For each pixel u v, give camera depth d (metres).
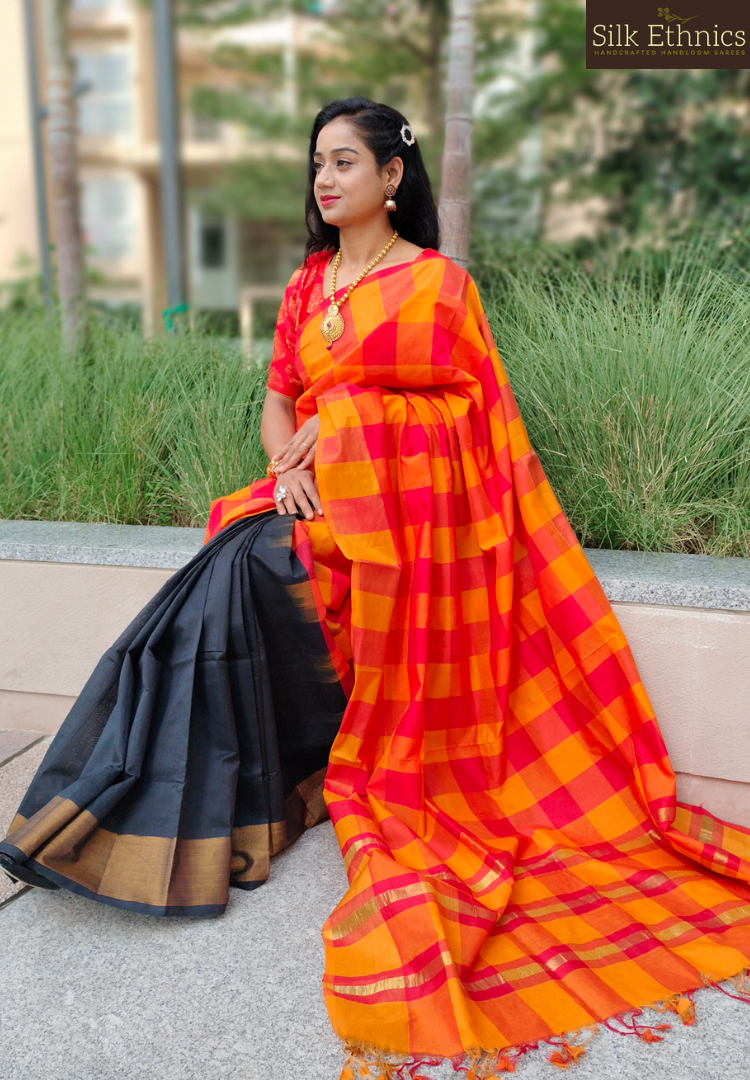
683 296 3.20
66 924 1.86
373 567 2.02
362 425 2.06
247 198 9.47
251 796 2.00
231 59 8.99
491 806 2.12
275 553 2.02
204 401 3.11
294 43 8.86
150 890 1.81
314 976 1.69
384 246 2.29
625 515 2.51
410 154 2.26
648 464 2.53
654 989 1.61
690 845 1.91
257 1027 1.57
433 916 1.67
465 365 2.18
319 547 2.07
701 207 6.73
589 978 1.61
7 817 2.24
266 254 9.73
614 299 3.29
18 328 4.33
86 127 9.73
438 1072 1.47
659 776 2.02
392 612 2.05
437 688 2.13
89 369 3.53
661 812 1.97
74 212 4.20
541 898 1.86
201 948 1.78
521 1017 1.55
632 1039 1.53
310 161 2.33
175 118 8.33
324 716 2.14
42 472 3.17
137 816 1.86
